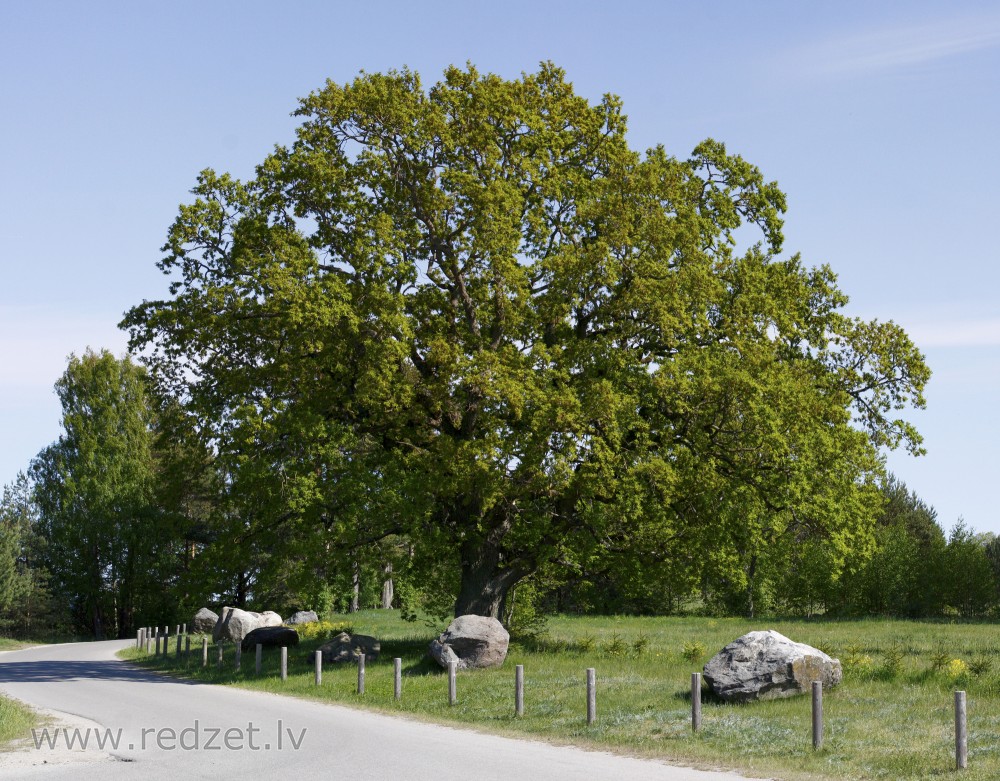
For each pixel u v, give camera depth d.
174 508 34.94
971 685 21.81
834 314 34.06
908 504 81.50
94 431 74.75
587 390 28.58
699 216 32.62
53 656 46.78
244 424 29.98
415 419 31.80
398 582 38.25
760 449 29.28
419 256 31.88
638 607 70.00
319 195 31.64
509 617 35.84
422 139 31.17
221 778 13.48
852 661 25.36
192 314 31.72
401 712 21.80
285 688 27.17
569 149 33.84
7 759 15.62
